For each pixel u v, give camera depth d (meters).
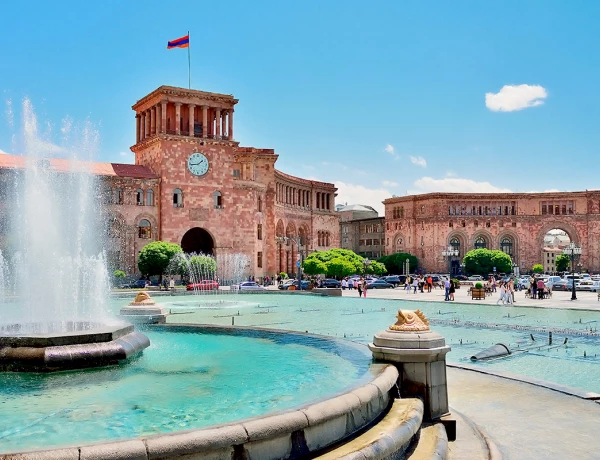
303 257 132.38
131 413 10.93
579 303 55.31
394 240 152.88
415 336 13.50
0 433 9.80
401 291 81.62
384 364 13.45
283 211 122.88
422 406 12.57
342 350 16.44
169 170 90.00
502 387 17.95
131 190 87.75
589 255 140.38
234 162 109.06
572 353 26.42
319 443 9.34
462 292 78.56
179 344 19.09
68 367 14.77
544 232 142.88
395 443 10.10
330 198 145.38
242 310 47.47
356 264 103.88
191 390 12.67
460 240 144.62
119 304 49.69
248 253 96.06
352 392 10.55
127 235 86.75
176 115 91.50
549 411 15.34
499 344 26.38
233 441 8.19
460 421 14.10
